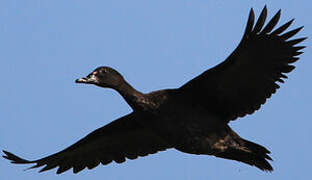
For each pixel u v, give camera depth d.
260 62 14.80
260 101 15.27
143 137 16.80
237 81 15.05
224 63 14.77
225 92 15.23
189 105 15.20
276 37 14.61
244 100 15.35
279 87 15.07
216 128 15.29
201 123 15.21
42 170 17.30
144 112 15.34
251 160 15.84
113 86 15.48
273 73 15.00
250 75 14.98
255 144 15.55
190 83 15.22
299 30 14.59
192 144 15.34
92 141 16.89
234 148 15.51
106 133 16.72
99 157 17.27
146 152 16.97
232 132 15.44
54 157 17.09
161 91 15.38
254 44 14.59
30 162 16.86
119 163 17.16
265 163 15.78
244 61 14.73
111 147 17.09
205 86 15.16
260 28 14.48
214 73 14.95
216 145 15.38
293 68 14.89
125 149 17.06
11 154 16.66
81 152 17.20
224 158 15.91
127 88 15.52
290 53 14.84
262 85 15.12
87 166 17.38
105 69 15.55
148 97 15.31
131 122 16.50
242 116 15.47
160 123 15.29
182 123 15.20
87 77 15.50
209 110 15.31
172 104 15.20
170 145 15.52
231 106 15.42
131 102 15.42
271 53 14.76
